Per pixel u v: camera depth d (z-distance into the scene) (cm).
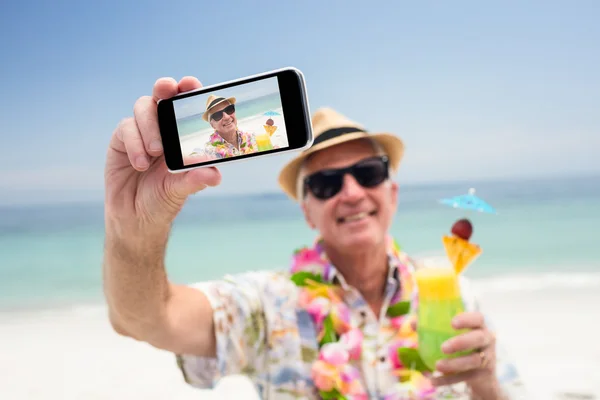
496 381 202
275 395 220
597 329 688
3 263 1418
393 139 284
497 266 1223
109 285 166
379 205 242
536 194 2170
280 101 136
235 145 137
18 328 847
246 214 1881
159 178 142
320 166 251
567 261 1243
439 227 1625
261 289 232
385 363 222
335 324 227
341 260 244
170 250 1559
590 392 469
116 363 628
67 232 1841
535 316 768
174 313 187
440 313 192
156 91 138
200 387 202
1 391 552
